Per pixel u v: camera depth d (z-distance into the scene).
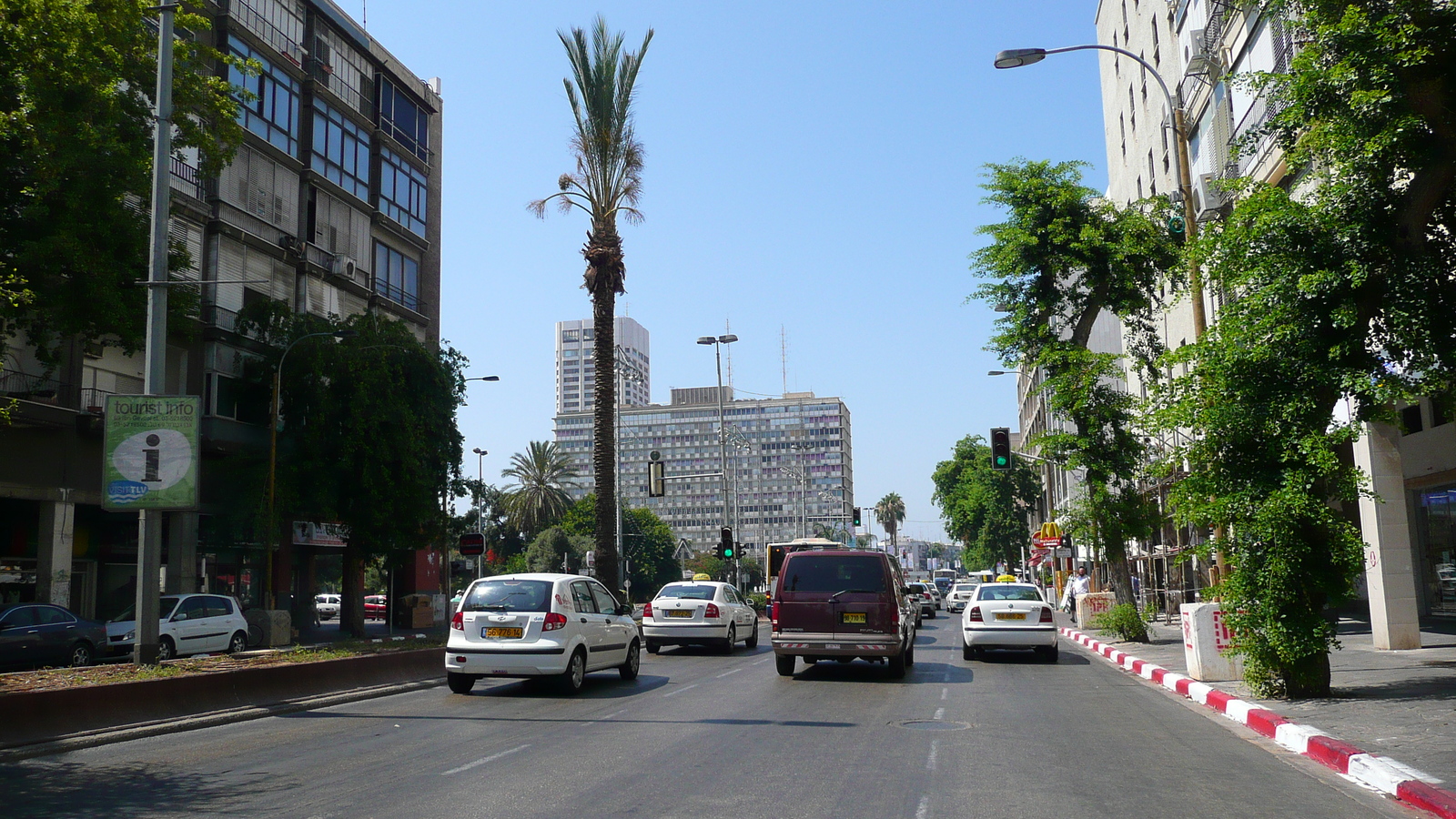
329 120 39.31
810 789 7.67
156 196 15.27
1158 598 36.34
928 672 18.22
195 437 14.59
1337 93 11.25
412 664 17.62
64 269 17.27
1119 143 42.84
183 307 19.61
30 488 27.25
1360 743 8.74
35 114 16.45
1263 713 10.89
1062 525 25.56
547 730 11.10
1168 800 7.27
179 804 7.36
